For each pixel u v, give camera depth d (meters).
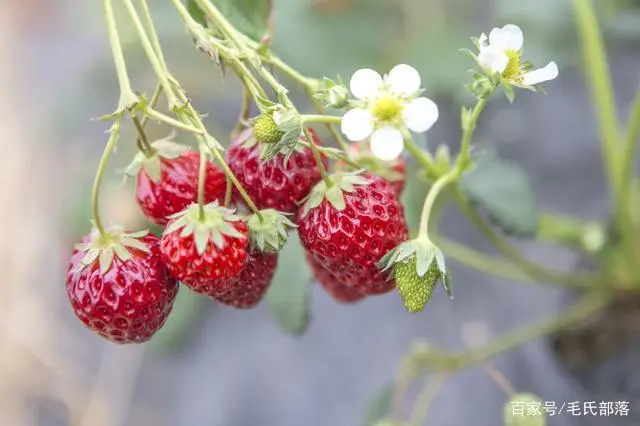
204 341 0.69
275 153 0.35
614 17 0.58
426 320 0.64
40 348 0.72
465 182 0.47
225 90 0.69
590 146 0.67
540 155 0.68
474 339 0.62
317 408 0.63
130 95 0.35
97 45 0.88
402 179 0.40
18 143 0.83
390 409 0.50
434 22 0.65
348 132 0.35
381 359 0.64
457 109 0.68
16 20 0.93
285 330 0.48
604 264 0.53
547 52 0.58
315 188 0.36
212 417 0.66
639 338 0.53
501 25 0.60
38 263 0.76
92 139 0.77
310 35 0.60
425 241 0.35
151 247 0.37
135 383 0.69
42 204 0.79
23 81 0.88
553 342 0.54
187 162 0.37
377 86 0.35
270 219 0.36
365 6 0.64
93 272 0.36
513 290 0.63
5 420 0.69
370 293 0.38
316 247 0.37
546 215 0.55
